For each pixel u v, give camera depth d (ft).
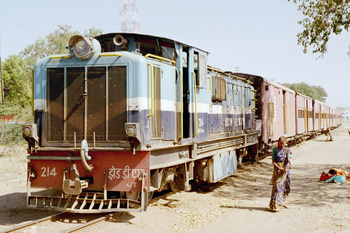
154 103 21.77
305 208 24.54
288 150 23.80
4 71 133.08
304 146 77.71
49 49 125.18
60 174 20.84
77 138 21.16
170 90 24.07
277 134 58.44
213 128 31.35
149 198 23.76
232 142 36.76
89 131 21.04
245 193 30.12
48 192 29.68
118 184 20.13
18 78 137.18
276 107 58.23
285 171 23.67
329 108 150.71
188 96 25.88
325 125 130.52
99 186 20.36
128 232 18.60
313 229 19.72
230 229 19.93
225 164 32.91
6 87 134.31
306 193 29.73
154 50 24.31
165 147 21.86
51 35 122.42
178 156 24.32
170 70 24.09
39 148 20.93
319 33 35.65
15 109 54.80
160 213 22.40
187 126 26.25
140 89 20.42
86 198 20.21
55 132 21.48
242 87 42.47
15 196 28.25
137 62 20.52
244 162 48.47
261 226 20.43
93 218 20.76
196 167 29.53
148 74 21.15
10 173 40.29
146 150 19.51
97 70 21.09
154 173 21.30
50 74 21.70
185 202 25.70
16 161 48.93
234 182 35.12
